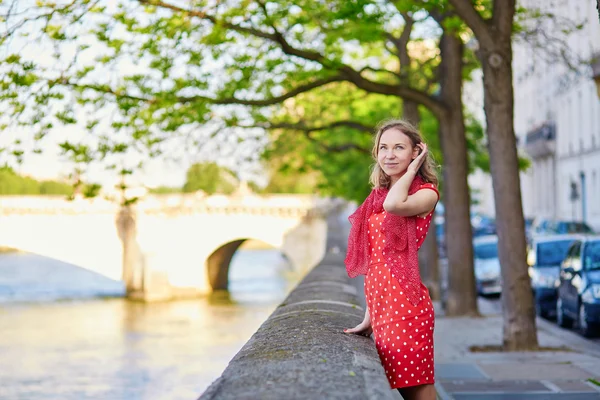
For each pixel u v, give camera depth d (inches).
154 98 683.4
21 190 3088.1
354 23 683.4
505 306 588.1
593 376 471.5
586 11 1631.4
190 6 627.8
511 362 534.0
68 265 3996.1
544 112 2428.6
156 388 1344.7
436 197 187.2
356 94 1020.5
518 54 2778.1
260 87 775.7
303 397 131.0
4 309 2493.8
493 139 579.8
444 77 860.0
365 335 204.4
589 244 722.2
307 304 272.1
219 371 1492.4
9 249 4916.3
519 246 582.9
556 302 872.3
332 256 958.4
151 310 2488.9
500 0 568.7
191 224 2898.6
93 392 1334.9
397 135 191.3
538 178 2576.3
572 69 834.2
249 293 2866.6
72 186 689.0
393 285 185.2
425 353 184.9
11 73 558.6
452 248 860.6
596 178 1907.0
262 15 686.5
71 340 1899.6
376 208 192.2
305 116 1007.6
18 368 1537.9
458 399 418.0
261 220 2920.8
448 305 864.9
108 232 2930.6
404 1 577.9
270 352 173.0
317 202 2915.8
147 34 627.8
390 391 137.7
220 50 700.7
